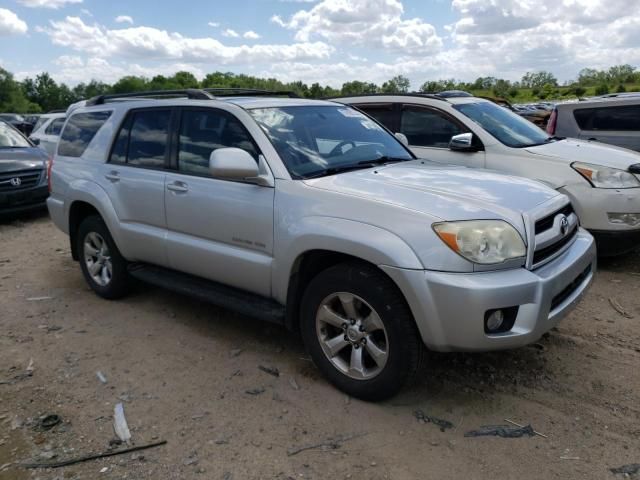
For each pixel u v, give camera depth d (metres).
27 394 3.50
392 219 3.04
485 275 2.88
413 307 2.94
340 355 3.45
